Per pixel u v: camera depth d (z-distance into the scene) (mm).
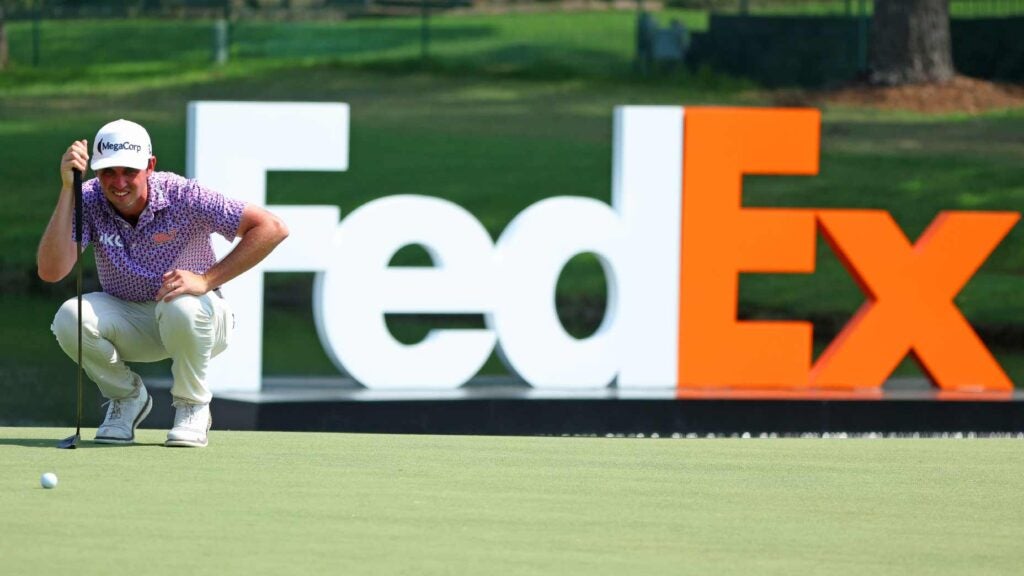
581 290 75250
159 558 15883
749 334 34500
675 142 34312
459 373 33250
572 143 90812
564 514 18781
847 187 85625
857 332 34594
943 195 84875
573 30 107812
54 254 22047
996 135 91500
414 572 15570
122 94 96938
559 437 26250
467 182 85875
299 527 17516
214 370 32094
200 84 98688
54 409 43719
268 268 32281
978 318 71562
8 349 56906
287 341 62125
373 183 85500
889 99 96438
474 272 33344
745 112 34469
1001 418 32938
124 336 22641
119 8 107750
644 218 34250
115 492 19234
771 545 17375
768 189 85562
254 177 32469
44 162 86875
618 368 34125
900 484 21797
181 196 22125
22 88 97250
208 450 22969
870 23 101375
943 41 98062
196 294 22109
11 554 15898
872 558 16844
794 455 24656
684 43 103750
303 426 30484
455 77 100812
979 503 20297
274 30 106750
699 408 32219
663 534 17781
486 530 17672
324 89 98062
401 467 22031
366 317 32719
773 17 101500
